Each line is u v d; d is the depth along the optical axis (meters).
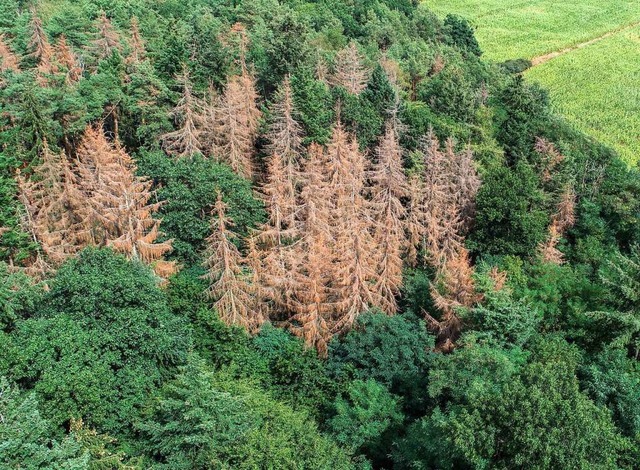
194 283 43.59
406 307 50.56
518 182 56.06
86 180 50.47
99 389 30.02
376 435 36.50
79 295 34.03
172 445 29.62
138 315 33.88
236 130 57.75
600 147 86.25
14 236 41.41
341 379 40.91
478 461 26.94
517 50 155.75
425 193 56.06
